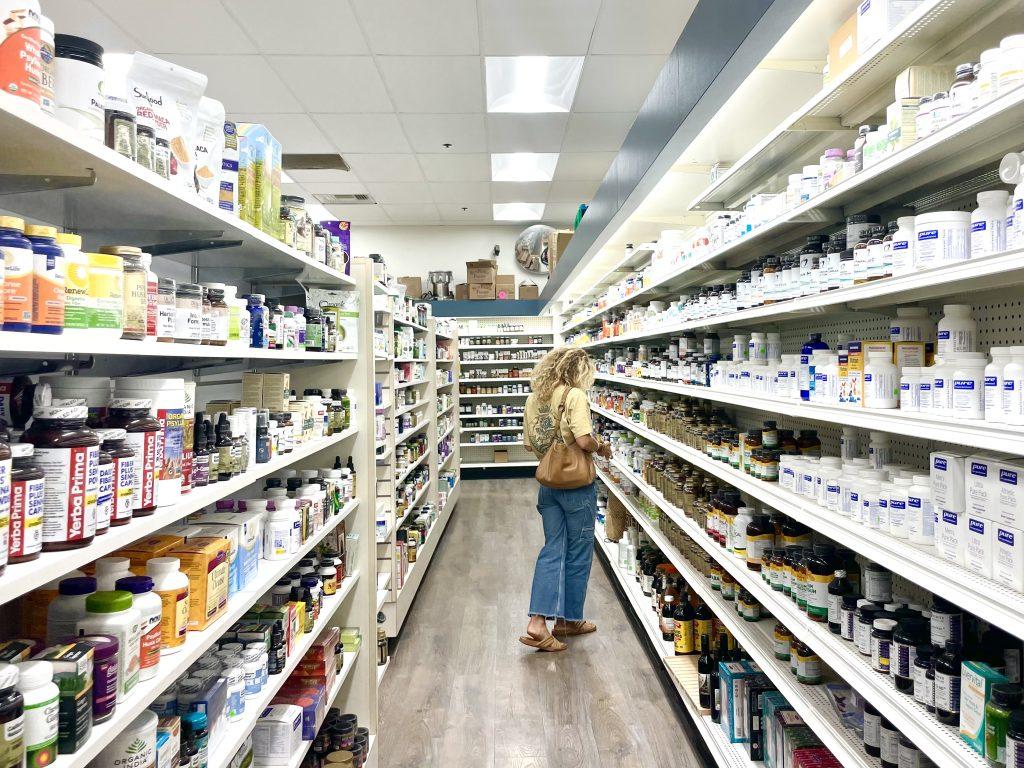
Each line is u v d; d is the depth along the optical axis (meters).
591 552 3.88
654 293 4.16
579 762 2.59
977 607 1.07
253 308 1.82
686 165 3.11
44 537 0.90
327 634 2.46
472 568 5.27
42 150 0.91
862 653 1.58
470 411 10.58
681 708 2.99
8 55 0.81
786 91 2.20
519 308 10.61
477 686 3.25
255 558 1.80
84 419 0.98
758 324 3.06
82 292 0.96
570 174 8.19
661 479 3.74
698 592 2.86
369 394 2.85
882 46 1.39
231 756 1.47
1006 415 1.08
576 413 3.57
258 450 1.80
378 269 3.66
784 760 1.97
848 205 1.87
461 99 5.94
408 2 4.41
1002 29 1.31
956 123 1.13
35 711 0.86
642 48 5.07
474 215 10.35
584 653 3.63
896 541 1.42
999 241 1.15
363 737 2.46
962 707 1.19
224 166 1.65
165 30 4.72
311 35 4.81
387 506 3.62
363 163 7.72
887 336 2.14
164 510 1.20
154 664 1.17
